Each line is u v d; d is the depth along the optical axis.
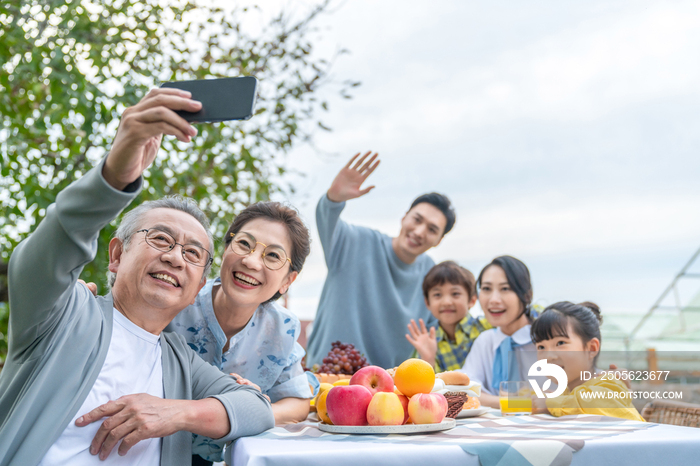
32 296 1.11
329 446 1.01
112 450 1.15
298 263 1.70
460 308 2.88
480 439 1.07
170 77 4.39
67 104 3.57
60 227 1.06
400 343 3.15
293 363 1.81
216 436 1.22
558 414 1.53
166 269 1.29
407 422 1.33
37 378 1.15
